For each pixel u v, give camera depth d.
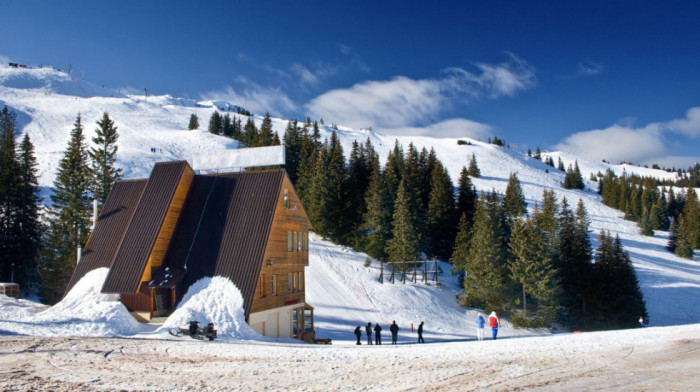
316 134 117.81
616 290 50.75
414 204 59.16
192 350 16.89
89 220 50.84
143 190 35.09
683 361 12.74
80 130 57.31
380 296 49.12
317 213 63.28
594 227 108.44
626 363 12.84
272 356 15.87
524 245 48.88
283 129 189.25
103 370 13.28
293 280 34.47
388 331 41.03
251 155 37.59
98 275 31.28
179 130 154.38
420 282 55.50
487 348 16.75
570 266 53.56
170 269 30.41
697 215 107.06
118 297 29.41
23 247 47.38
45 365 13.64
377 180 63.12
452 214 68.38
